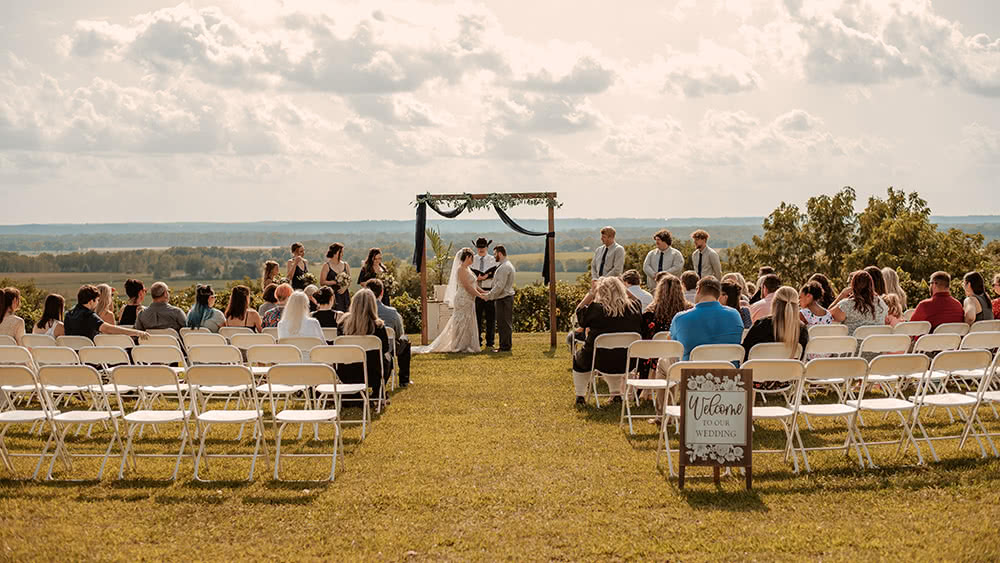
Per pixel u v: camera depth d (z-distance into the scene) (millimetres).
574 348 10508
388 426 7996
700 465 5758
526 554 4688
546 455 6801
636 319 8805
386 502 5602
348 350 7348
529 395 9602
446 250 19438
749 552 4664
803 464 6316
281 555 4707
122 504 5586
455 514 5367
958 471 5977
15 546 4809
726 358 6977
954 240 40188
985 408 8109
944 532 4832
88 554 4707
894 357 6156
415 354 13719
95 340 8773
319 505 5551
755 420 7934
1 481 6117
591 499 5625
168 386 7422
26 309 16016
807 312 9180
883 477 5906
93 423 8141
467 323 13953
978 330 8688
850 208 46812
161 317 9992
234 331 9672
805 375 6109
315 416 6273
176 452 6980
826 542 4750
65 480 6129
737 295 8367
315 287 11742
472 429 7816
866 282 9070
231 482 6082
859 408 6266
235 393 9695
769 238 48281
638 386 7555
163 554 4719
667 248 12734
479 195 14633
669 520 5191
